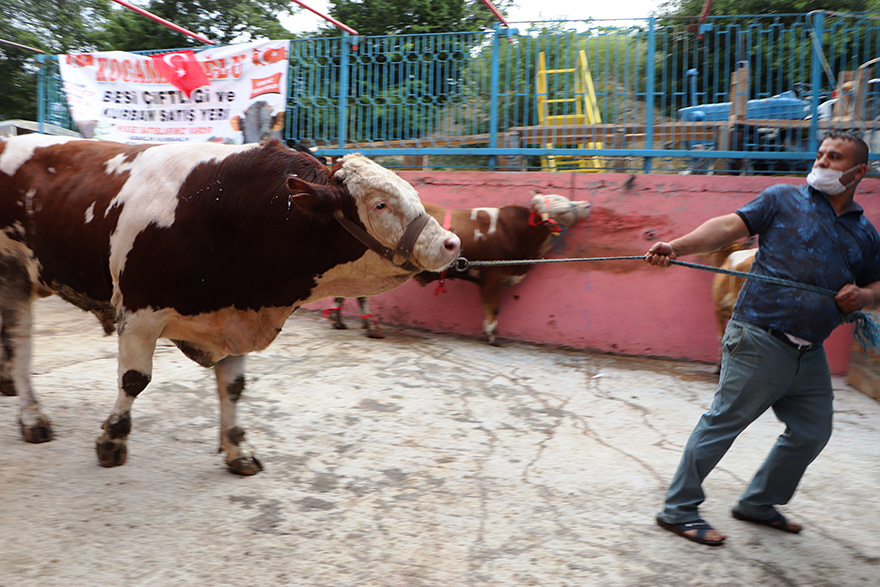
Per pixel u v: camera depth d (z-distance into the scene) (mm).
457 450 4496
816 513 3777
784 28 7465
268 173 3467
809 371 3283
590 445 4727
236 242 3467
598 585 2969
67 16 16500
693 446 3391
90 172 3828
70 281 3926
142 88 8945
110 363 5848
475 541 3301
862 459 4594
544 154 7988
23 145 4047
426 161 8523
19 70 15914
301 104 8781
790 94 7520
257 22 15641
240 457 3879
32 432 4059
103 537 3113
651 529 3498
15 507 3301
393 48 8406
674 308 7422
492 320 7629
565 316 7746
